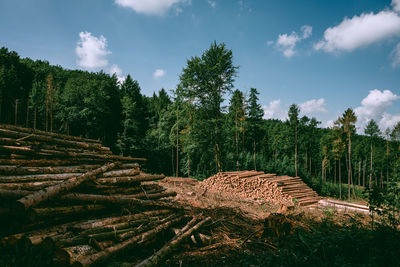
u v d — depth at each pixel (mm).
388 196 4934
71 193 4324
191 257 4711
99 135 38906
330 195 33312
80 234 3844
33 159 5398
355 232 4859
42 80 56531
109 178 5477
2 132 5469
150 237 4812
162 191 7148
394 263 3672
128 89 55812
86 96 37688
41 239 3477
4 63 51594
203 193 12547
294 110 34312
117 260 4102
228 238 5922
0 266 3146
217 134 23172
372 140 44781
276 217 6418
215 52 22609
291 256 4156
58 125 38156
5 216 3545
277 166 33625
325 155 46156
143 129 49625
